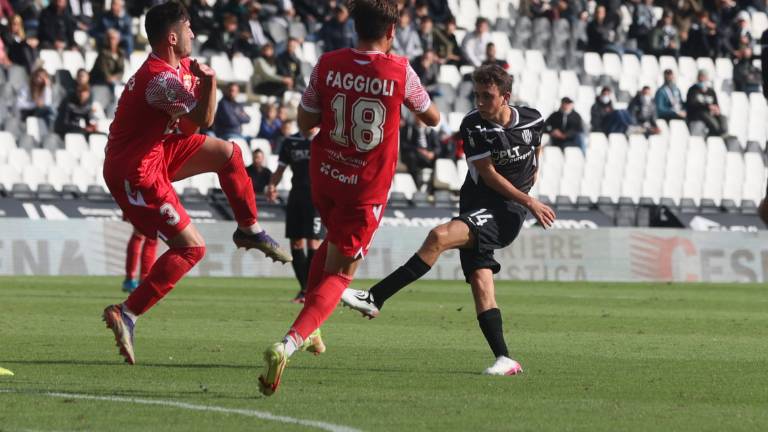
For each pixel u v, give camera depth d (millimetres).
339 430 14188
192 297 40219
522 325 31609
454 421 15047
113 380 18719
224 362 21562
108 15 66125
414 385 18703
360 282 52000
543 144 67812
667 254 58844
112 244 53219
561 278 57688
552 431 14445
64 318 30859
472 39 70938
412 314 34656
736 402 17359
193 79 19078
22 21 64688
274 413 15445
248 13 68125
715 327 31922
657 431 14570
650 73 76688
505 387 18609
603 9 76250
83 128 59719
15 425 14359
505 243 20438
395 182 61875
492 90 19891
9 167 57688
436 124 17891
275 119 61781
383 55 17188
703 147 70500
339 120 17203
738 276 59531
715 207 66000
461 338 27375
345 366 21328
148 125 18625
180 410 15609
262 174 56594
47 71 63219
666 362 22812
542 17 76688
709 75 77875
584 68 75688
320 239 38000
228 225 54406
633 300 43500
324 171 17516
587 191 67562
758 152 72250
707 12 79375
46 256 52125
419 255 19422
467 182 20844
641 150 69125
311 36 70562
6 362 21031
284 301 38906
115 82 62062
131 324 18656
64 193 55812
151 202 18781
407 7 71812
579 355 23969
